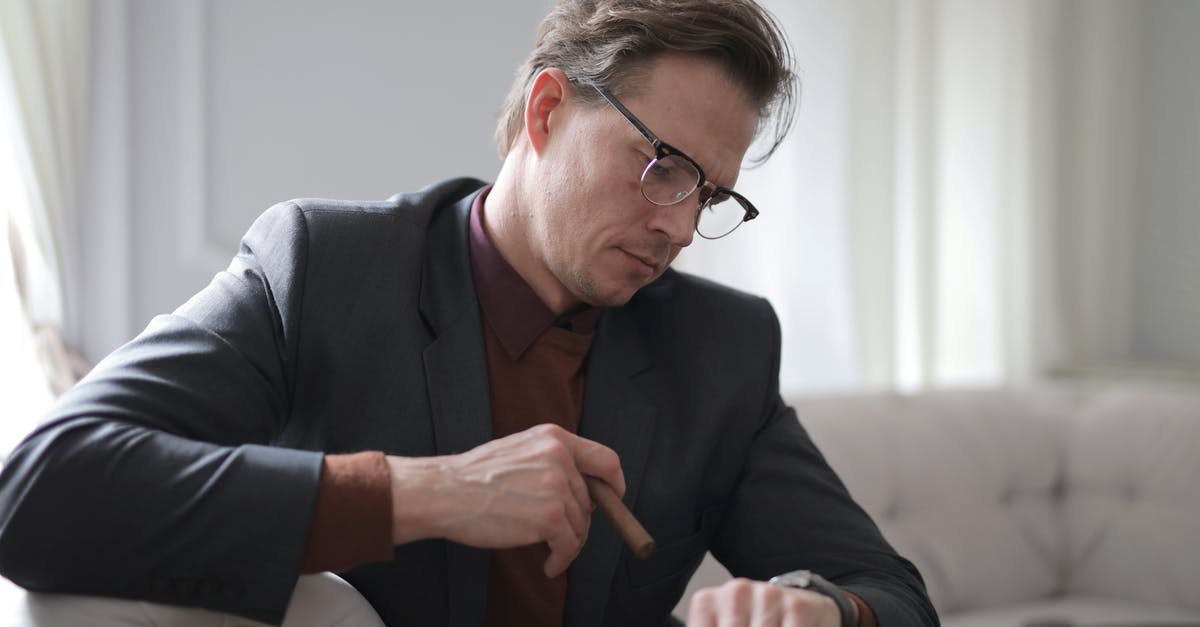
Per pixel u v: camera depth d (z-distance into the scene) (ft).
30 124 7.27
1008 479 8.43
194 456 2.89
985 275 11.86
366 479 2.92
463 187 4.32
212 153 7.98
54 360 7.32
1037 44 12.03
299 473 2.88
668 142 3.52
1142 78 12.27
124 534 2.76
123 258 7.70
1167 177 12.14
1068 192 12.30
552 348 3.96
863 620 3.39
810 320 10.44
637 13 3.56
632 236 3.60
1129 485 8.48
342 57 8.42
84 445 2.83
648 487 3.95
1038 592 8.30
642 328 4.33
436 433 3.64
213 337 3.38
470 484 2.97
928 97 11.13
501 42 9.09
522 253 3.91
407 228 3.94
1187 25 11.94
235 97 8.04
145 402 3.07
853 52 10.57
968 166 11.76
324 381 3.62
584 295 3.73
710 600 3.06
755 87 3.62
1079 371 11.92
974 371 11.86
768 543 4.14
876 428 7.82
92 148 7.62
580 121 3.65
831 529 4.10
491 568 3.70
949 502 7.99
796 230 10.34
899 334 11.16
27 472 2.80
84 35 7.52
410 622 3.62
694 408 4.14
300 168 8.30
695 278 4.56
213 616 2.93
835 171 10.51
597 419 3.97
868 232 10.64
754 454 4.34
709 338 4.29
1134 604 8.18
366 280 3.73
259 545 2.80
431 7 8.76
